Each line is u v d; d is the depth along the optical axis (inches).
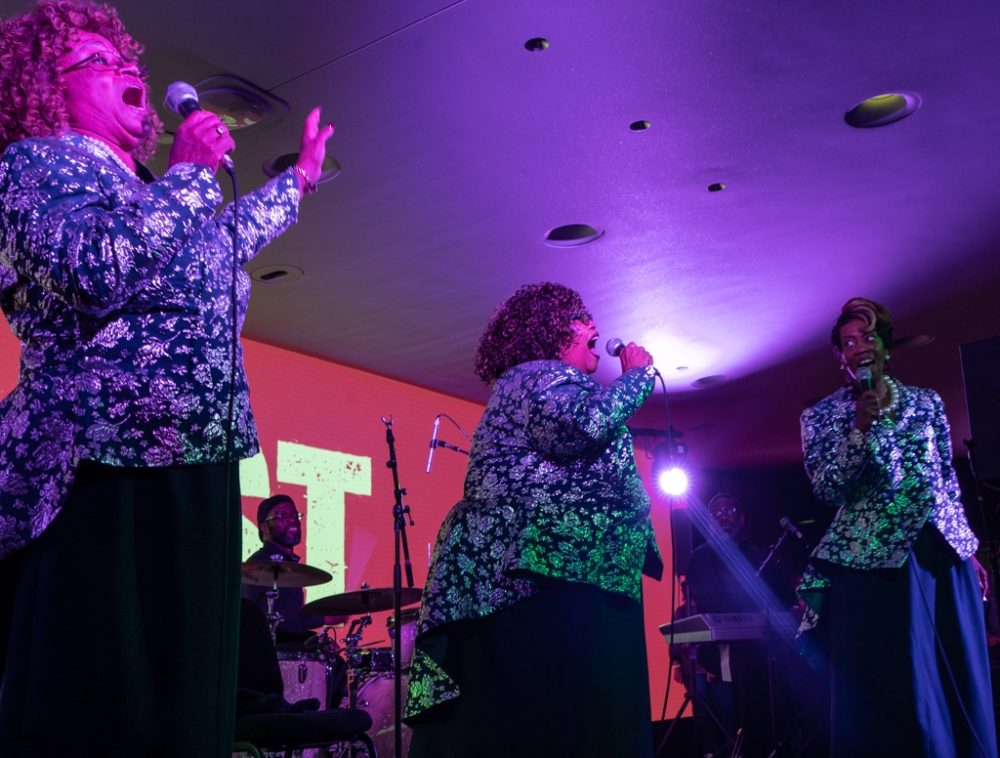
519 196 194.4
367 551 283.6
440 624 73.4
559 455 75.3
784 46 153.0
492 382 86.8
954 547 106.5
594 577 73.5
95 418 47.4
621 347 84.4
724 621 219.6
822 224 213.9
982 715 102.3
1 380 216.1
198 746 45.4
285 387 274.1
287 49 145.7
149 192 49.3
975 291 254.1
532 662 71.9
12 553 46.1
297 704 117.7
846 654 105.0
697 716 235.1
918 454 107.4
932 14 147.5
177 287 50.4
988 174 195.9
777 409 351.9
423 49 147.9
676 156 182.9
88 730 44.0
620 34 147.4
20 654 44.9
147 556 47.3
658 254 224.4
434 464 311.6
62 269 45.9
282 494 255.6
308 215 198.2
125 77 55.6
